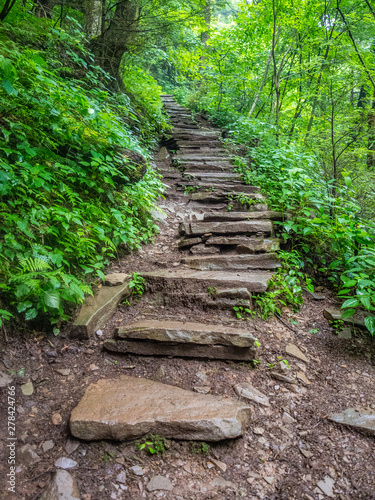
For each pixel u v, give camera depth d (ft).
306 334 8.99
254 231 12.51
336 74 16.03
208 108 33.50
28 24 11.82
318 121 22.03
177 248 12.71
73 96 10.43
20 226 7.66
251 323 8.93
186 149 23.20
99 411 6.06
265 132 21.86
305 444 6.04
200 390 6.97
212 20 32.73
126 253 11.67
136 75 27.30
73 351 7.79
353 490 5.24
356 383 7.45
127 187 12.92
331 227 11.96
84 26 20.71
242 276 10.23
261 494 5.22
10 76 7.41
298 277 11.33
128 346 7.86
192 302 9.46
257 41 29.37
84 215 10.36
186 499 5.08
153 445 5.79
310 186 15.24
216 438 5.83
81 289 7.84
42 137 10.08
